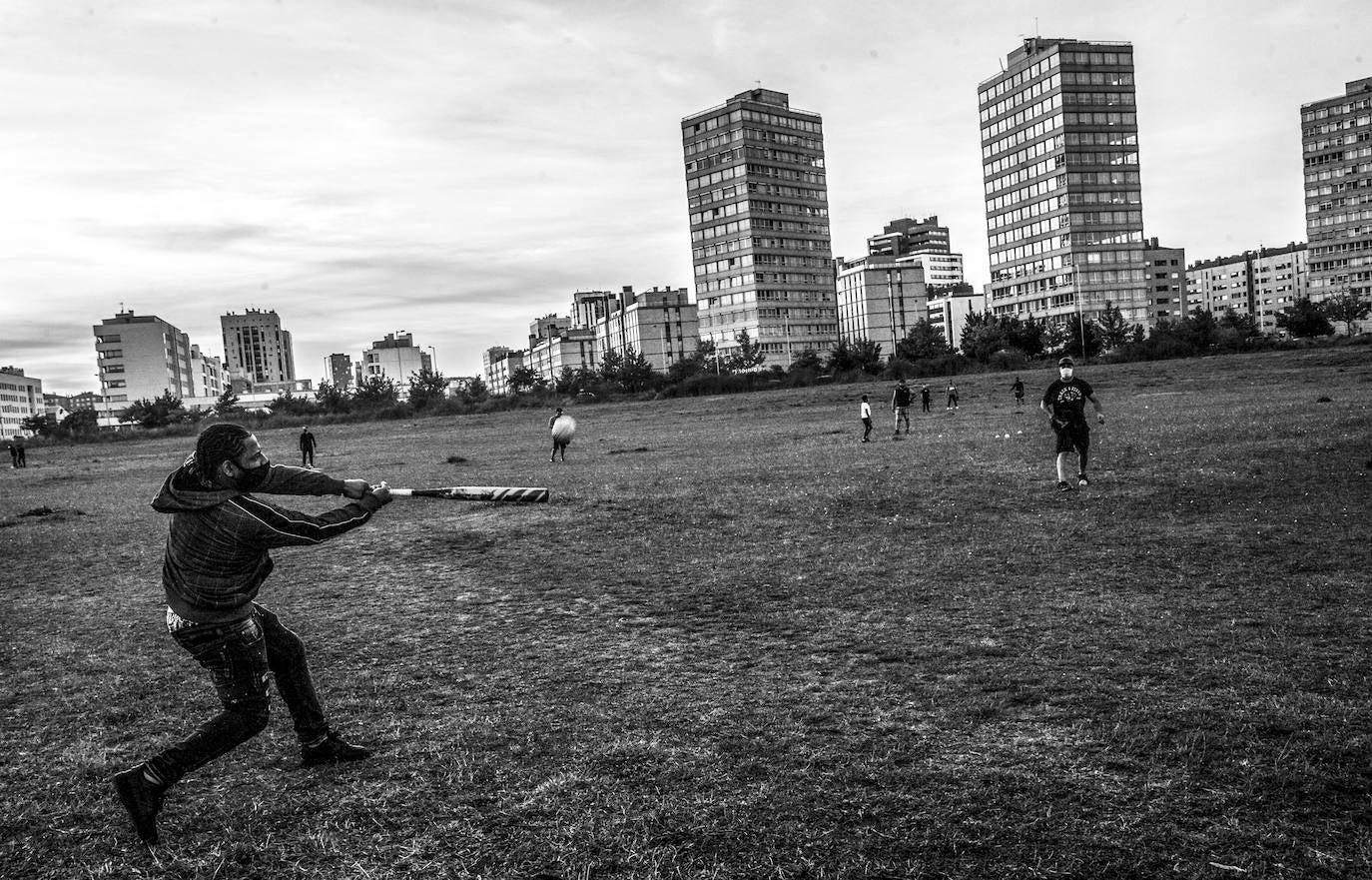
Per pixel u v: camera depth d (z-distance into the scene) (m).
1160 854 3.31
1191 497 11.66
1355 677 4.98
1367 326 180.00
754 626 6.91
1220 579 7.49
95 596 9.85
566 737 4.75
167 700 5.88
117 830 3.96
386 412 94.25
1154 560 8.38
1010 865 3.29
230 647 3.94
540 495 4.17
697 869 3.36
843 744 4.47
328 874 3.46
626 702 5.29
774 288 164.12
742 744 4.53
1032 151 156.50
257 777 4.41
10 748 5.11
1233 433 19.52
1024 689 5.11
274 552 11.78
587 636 6.91
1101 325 108.31
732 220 164.38
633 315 169.62
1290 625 6.06
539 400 98.88
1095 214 151.25
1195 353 80.88
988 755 4.25
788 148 165.62
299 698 4.48
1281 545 8.62
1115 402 38.75
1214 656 5.50
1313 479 12.30
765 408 59.66
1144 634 6.05
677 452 26.89
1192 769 3.98
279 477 4.05
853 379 87.19
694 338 170.62
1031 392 54.19
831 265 171.62
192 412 118.69
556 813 3.88
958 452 20.06
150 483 29.34
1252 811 3.60
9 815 4.17
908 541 10.09
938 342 101.88
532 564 10.02
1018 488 13.57
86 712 5.70
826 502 13.25
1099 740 4.34
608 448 31.23
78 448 76.44
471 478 21.47
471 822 3.83
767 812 3.79
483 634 7.14
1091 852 3.35
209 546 3.82
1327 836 3.38
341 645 7.00
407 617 7.88
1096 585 7.57
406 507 15.74
